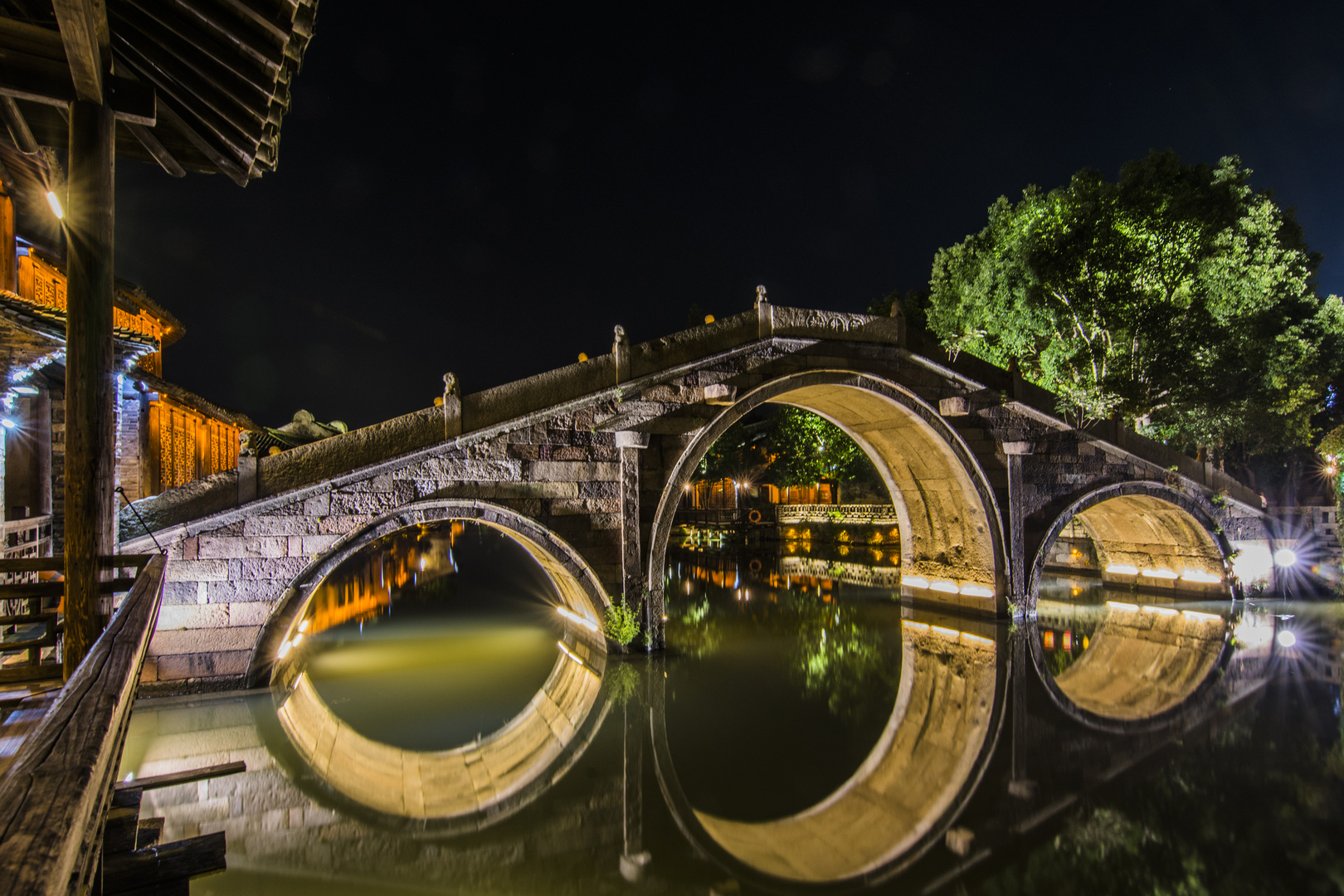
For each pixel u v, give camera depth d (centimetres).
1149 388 1834
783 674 1200
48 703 473
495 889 561
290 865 596
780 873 586
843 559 3141
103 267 511
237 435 2241
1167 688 1141
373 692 1146
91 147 501
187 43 511
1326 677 1163
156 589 486
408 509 1108
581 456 1227
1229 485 1872
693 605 1978
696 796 748
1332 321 2316
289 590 1040
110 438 520
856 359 1466
